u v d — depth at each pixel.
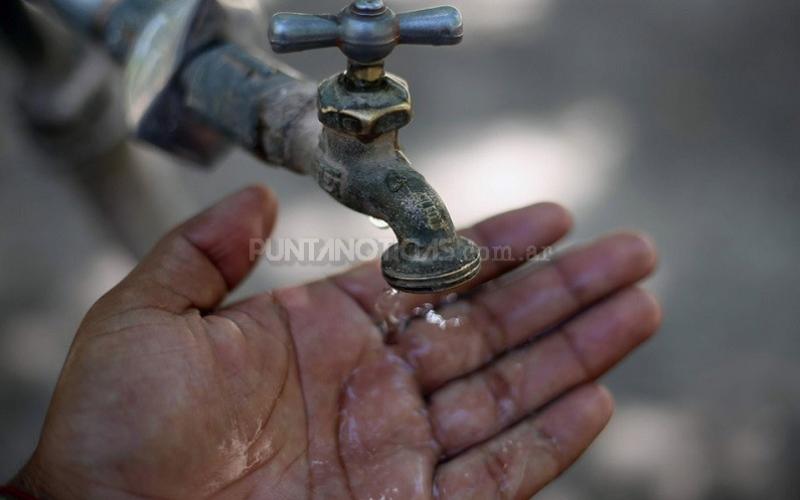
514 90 0.87
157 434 0.40
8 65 0.51
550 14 0.98
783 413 0.63
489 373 0.48
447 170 0.77
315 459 0.45
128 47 0.47
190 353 0.41
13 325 0.68
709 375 0.65
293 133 0.43
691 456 0.62
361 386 0.47
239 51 0.45
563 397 0.48
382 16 0.37
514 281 0.50
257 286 0.68
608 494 0.61
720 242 0.72
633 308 0.50
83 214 0.75
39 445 0.41
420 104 0.85
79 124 0.52
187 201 0.69
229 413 0.42
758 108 0.85
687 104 0.86
